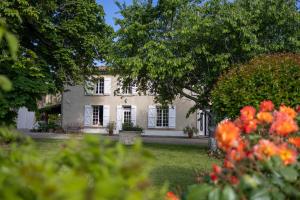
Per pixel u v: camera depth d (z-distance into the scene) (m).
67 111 32.03
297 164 2.77
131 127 20.14
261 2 14.89
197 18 14.47
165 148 16.77
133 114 31.06
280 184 2.44
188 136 29.44
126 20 15.73
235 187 2.23
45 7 16.53
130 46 15.16
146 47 14.56
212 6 14.93
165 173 8.57
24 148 1.76
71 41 18.25
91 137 1.66
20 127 36.06
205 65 15.66
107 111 31.47
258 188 2.27
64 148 1.79
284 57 8.29
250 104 7.82
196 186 2.30
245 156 2.54
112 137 26.19
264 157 2.52
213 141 14.80
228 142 2.52
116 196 1.32
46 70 16.67
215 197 2.12
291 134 3.28
